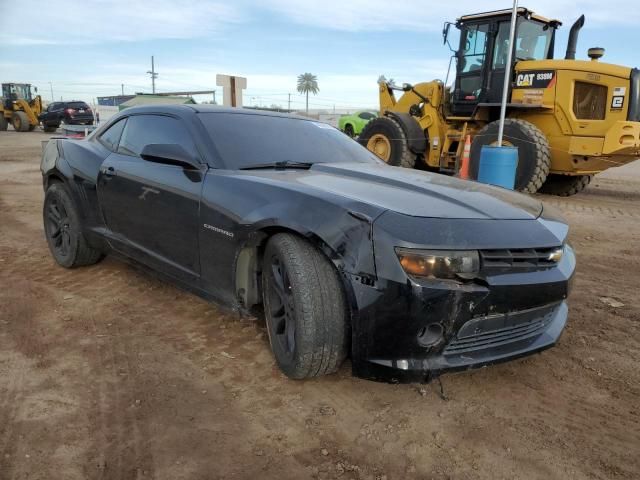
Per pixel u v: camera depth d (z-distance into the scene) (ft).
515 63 30.32
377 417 7.97
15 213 22.43
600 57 29.04
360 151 13.01
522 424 7.92
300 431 7.59
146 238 11.55
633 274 15.74
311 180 9.50
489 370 9.53
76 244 13.83
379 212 7.70
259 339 10.41
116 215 12.39
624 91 26.94
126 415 7.84
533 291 7.79
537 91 29.40
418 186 9.22
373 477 6.72
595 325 11.76
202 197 9.87
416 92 35.35
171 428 7.56
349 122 72.74
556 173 30.55
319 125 13.43
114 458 6.91
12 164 43.75
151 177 11.15
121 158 12.45
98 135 14.11
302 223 8.11
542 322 8.79
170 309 11.85
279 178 9.52
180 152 10.13
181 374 9.04
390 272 7.30
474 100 32.14
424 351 7.54
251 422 7.77
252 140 11.22
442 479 6.72
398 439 7.47
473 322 7.59
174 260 10.89
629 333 11.35
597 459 7.18
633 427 7.92
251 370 9.22
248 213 8.96
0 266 14.73
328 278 7.98
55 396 8.28
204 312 11.71
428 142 35.29
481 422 7.93
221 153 10.45
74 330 10.67
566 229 9.02
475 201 8.71
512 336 8.32
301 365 8.10
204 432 7.50
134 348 9.95
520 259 7.84
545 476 6.82
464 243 7.40
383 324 7.45
